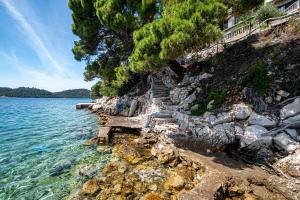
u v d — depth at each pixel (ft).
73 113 92.07
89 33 60.39
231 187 16.24
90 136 40.11
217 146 25.71
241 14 37.58
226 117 27.89
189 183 17.89
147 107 54.29
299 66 26.30
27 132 46.62
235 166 20.48
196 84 41.86
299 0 46.80
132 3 49.44
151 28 30.09
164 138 30.68
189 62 56.39
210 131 27.78
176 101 45.21
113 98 76.02
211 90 36.63
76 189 18.70
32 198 17.60
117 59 67.92
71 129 49.37
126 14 50.75
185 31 26.96
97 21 60.29
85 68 69.36
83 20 61.52
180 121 35.12
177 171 20.62
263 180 17.30
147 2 45.52
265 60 31.22
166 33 28.81
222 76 37.68
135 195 16.80
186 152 24.80
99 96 109.50
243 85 30.37
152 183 18.53
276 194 15.48
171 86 53.62
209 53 51.75
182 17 29.32
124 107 65.10
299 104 22.41
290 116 22.53
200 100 37.17
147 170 21.22
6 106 162.30
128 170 21.52
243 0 33.94
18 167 24.48
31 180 20.95
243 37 44.96
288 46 30.66
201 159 22.30
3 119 72.23
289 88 25.23
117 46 69.46
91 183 18.71
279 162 19.86
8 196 17.98
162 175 20.06
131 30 55.16
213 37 27.94
